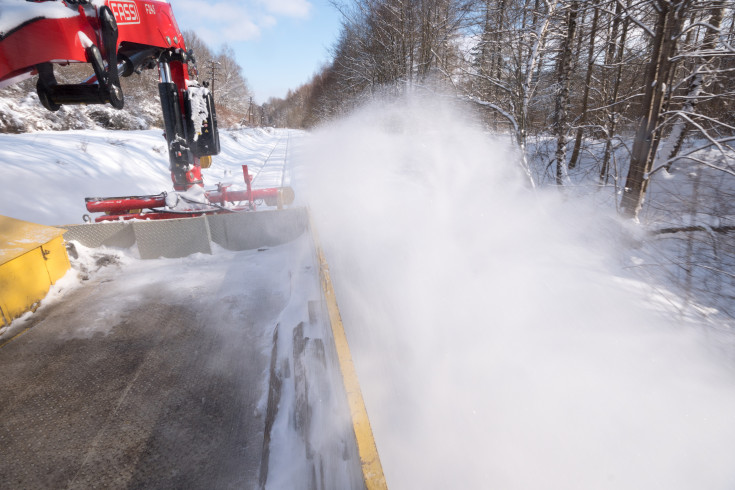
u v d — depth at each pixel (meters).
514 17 9.59
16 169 8.24
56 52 2.87
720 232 5.75
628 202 6.88
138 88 35.62
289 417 2.95
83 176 9.73
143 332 4.24
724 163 6.20
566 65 9.01
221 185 7.39
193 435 2.91
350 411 1.98
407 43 20.08
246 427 3.00
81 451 2.76
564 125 9.27
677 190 6.91
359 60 26.89
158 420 3.05
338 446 2.28
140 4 5.22
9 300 4.25
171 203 6.54
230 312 4.64
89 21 3.16
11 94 20.55
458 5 14.80
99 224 5.99
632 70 10.62
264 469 2.59
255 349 3.96
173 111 6.52
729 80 7.76
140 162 13.02
